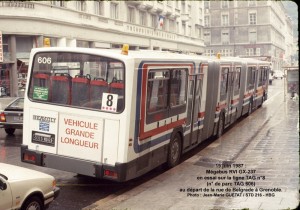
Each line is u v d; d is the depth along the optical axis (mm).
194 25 44250
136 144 9086
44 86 9562
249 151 13258
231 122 18156
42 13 23953
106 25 29266
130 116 8797
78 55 9188
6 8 22875
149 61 9422
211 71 14156
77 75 9219
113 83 8867
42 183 7324
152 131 9766
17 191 6805
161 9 36375
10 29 23141
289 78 29109
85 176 10719
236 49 59844
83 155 9086
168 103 10578
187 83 11773
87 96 9109
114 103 8820
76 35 26531
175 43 39500
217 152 13359
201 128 13430
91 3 27812
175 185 9625
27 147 9727
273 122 19891
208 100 14008
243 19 59219
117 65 8844
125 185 9984
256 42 59062
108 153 8844
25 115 9742
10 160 12070
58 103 9352
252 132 17172
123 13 31719
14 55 23766
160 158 10445
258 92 25078
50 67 9523
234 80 18156
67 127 9250
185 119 11805
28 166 11461
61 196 9016
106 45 29547
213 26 60375
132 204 8297
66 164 9234
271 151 13039
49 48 9500
